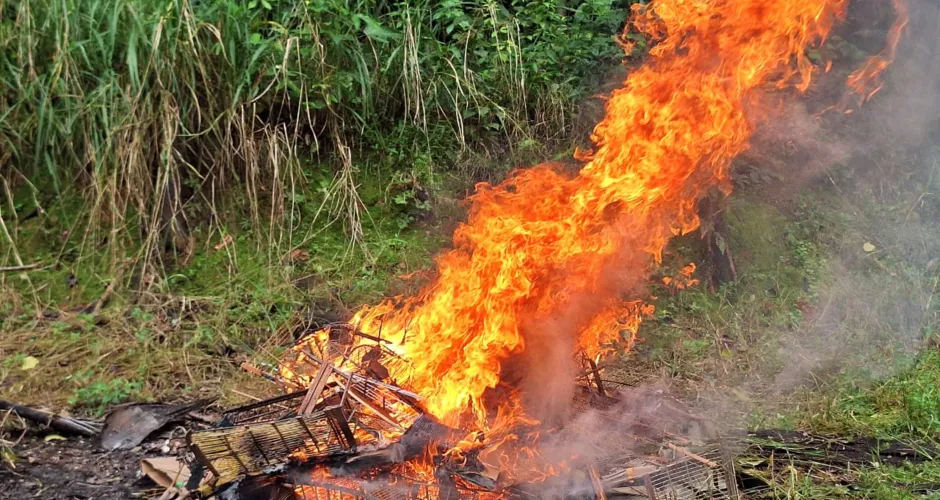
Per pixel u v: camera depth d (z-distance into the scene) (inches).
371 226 233.5
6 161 217.6
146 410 167.9
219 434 121.5
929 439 167.3
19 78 211.8
